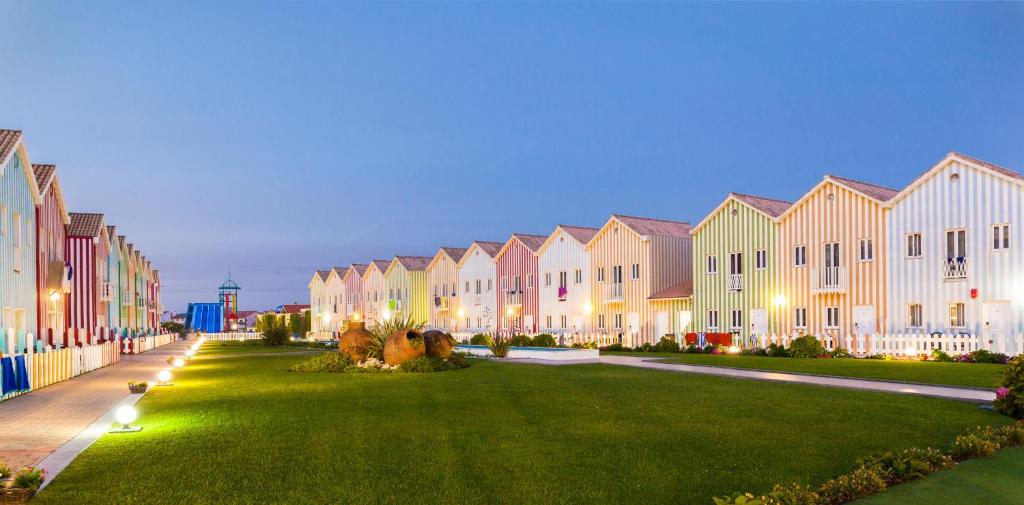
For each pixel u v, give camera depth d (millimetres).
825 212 33812
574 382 19031
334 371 24812
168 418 13727
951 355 26922
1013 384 12461
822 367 23094
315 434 11648
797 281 34844
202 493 8203
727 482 8523
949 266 28984
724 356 30734
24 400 17328
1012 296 27156
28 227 26578
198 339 73125
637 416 13062
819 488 8109
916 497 7953
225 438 11359
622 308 44844
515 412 13789
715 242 39250
